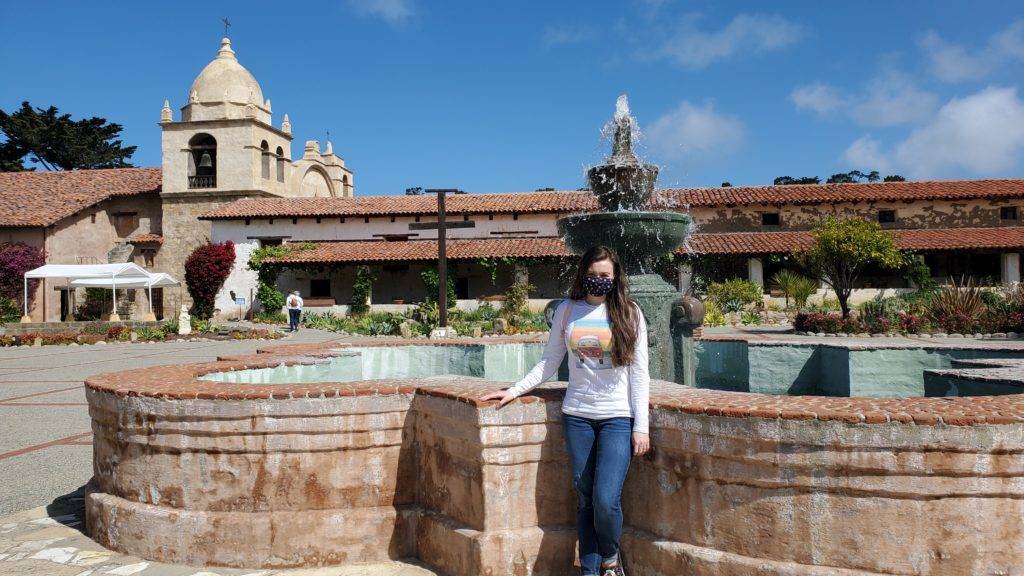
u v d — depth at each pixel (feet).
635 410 10.22
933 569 8.75
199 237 123.75
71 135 181.98
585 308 10.62
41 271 96.58
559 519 11.30
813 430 9.04
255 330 87.92
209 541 12.34
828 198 109.50
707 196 114.01
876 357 24.45
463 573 11.23
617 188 21.36
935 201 110.11
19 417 31.65
